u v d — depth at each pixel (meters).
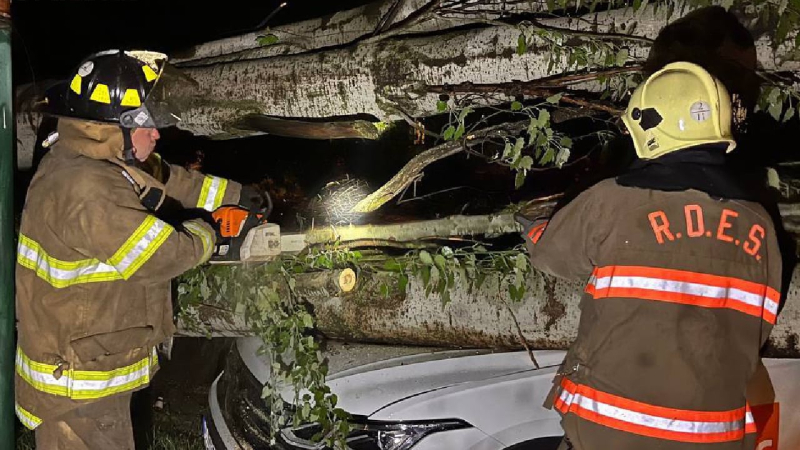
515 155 3.20
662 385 2.09
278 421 2.99
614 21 3.18
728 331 2.10
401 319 3.20
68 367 2.44
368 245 3.30
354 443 2.84
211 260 2.68
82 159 2.40
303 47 4.18
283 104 3.80
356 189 3.89
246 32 4.52
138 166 2.69
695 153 2.15
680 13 3.06
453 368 2.91
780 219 2.82
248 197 2.97
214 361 5.86
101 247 2.31
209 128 4.07
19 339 2.58
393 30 3.57
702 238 2.09
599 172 3.78
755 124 3.95
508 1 3.48
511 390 2.74
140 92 2.50
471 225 3.33
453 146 3.44
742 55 3.02
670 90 2.16
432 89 3.45
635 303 2.11
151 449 4.54
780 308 2.71
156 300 2.58
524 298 2.97
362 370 2.98
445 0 3.48
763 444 2.56
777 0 2.88
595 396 2.16
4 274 2.45
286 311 3.22
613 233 2.15
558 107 3.40
